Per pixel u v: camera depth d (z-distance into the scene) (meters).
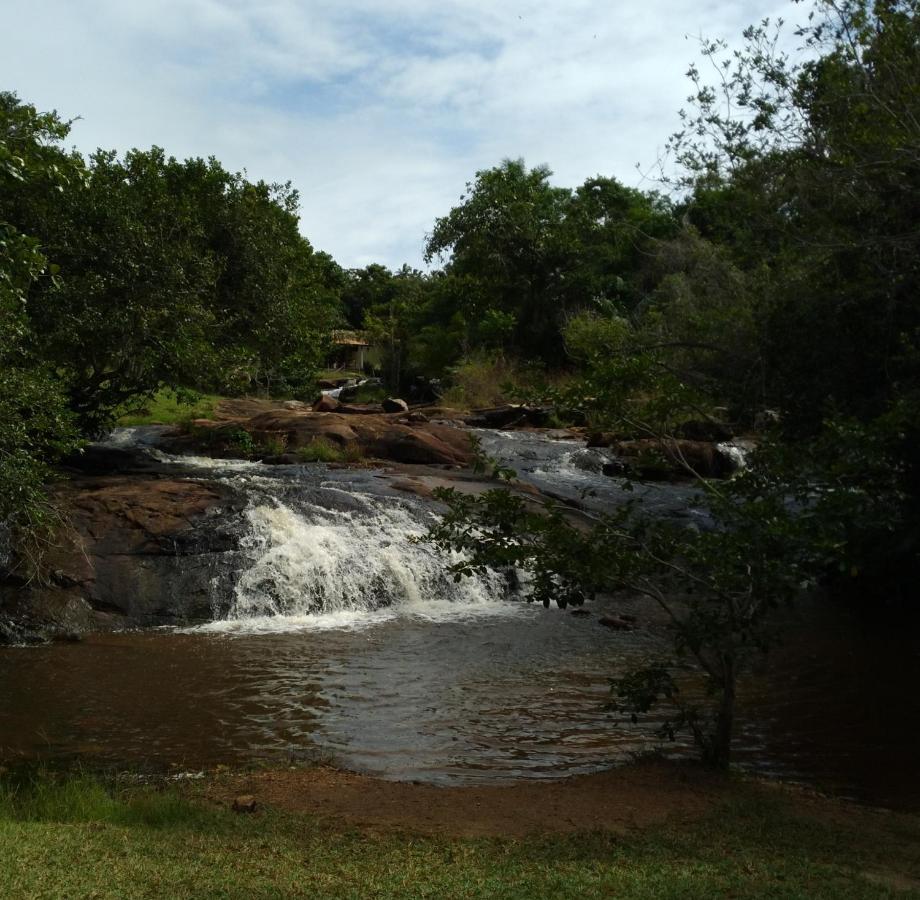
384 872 5.35
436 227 50.25
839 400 13.35
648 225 46.03
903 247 12.60
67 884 4.79
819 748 9.42
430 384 44.19
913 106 12.23
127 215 20.05
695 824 6.48
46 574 14.97
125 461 24.08
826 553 7.35
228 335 24.69
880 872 5.66
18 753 8.88
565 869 5.39
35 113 9.80
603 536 8.33
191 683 11.53
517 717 10.25
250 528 16.91
